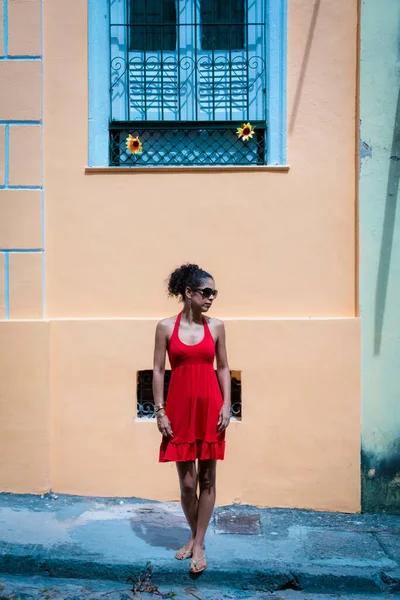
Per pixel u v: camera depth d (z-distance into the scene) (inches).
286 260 187.5
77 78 189.5
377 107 184.4
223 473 184.2
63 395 186.1
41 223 186.9
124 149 193.2
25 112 187.0
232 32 193.8
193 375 148.0
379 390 184.4
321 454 183.3
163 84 194.9
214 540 162.6
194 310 149.3
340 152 187.3
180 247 188.1
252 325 183.6
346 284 187.5
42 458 184.9
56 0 189.3
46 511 176.1
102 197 188.7
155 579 149.3
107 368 185.5
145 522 171.0
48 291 189.3
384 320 184.7
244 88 193.6
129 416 185.3
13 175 187.2
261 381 183.6
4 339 184.2
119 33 193.3
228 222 187.8
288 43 188.1
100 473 185.5
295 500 183.6
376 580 147.6
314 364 183.5
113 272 188.9
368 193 185.0
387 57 184.1
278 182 187.3
